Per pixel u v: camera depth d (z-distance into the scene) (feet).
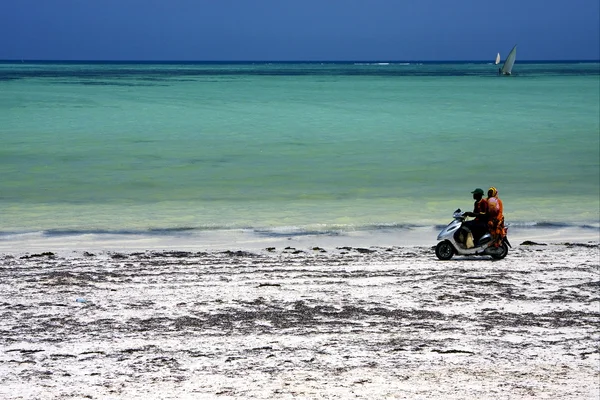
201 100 413.18
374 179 165.37
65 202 134.92
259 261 91.71
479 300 75.31
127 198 139.85
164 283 79.97
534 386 51.78
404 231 114.73
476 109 365.40
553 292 79.10
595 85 643.45
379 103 403.54
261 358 56.95
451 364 56.39
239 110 345.51
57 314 67.72
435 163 191.31
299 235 110.83
